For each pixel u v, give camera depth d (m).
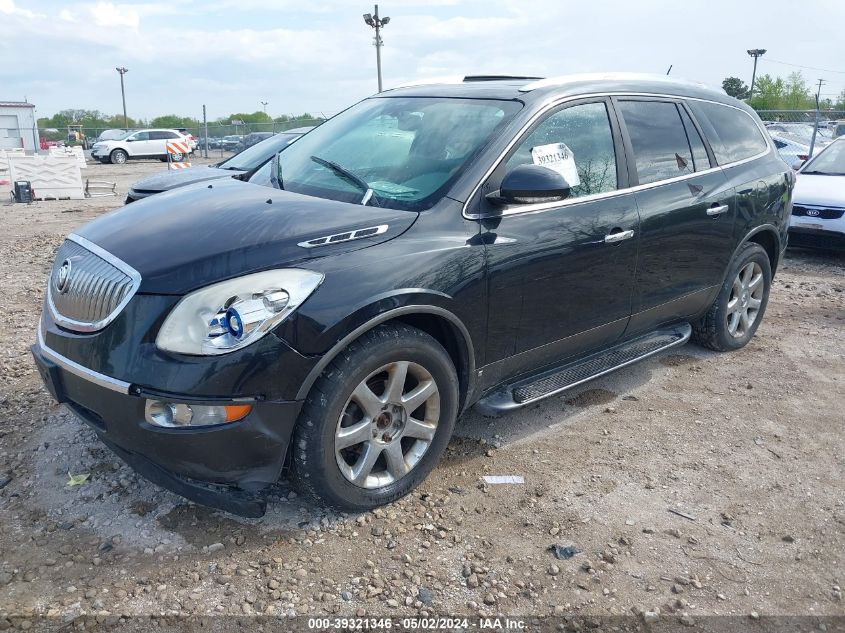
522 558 3.02
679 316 4.83
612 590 2.85
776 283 7.89
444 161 3.57
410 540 3.10
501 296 3.46
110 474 3.51
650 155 4.34
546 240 3.62
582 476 3.68
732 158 5.05
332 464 3.01
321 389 2.91
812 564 3.06
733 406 4.58
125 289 2.83
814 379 5.05
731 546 3.16
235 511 2.91
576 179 3.87
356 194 3.55
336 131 4.29
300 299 2.81
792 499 3.54
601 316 4.07
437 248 3.20
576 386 3.98
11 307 6.48
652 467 3.80
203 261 2.83
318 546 3.03
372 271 2.99
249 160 8.52
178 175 8.27
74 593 2.72
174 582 2.79
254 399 2.76
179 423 2.73
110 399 2.79
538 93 3.85
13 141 36.41
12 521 3.15
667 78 4.83
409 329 3.14
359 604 2.72
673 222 4.35
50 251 9.63
